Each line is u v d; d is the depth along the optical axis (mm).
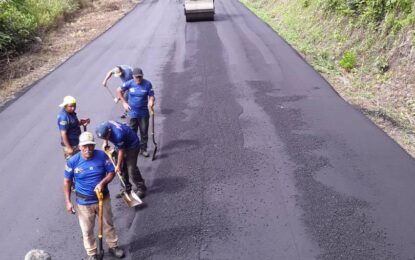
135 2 32469
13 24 17250
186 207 6797
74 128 7371
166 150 8648
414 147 8477
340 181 7238
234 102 10898
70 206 5598
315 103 10508
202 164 8031
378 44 12969
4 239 6422
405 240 5824
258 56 14852
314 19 17844
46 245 6227
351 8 15250
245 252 5785
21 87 13453
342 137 8727
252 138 8922
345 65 13109
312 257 5609
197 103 10984
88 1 30125
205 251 5855
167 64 14633
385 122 9570
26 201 7340
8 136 9875
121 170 6773
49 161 8633
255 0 30078
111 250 5887
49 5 23562
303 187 7125
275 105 10531
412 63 11359
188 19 22156
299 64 13648
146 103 8281
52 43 19156
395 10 12914
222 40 17594
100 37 19766
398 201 6637
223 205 6793
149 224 6465
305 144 8516
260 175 7551
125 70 9406
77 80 13523
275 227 6219
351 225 6164
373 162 7758
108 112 10719
